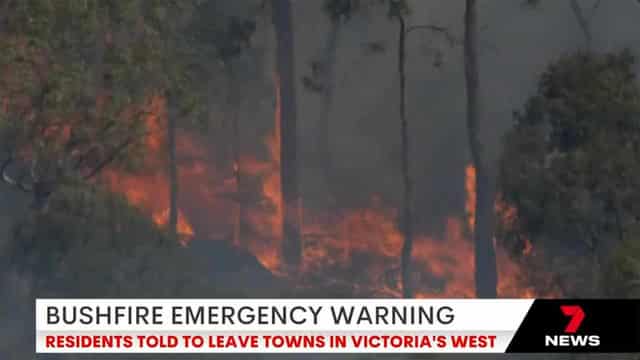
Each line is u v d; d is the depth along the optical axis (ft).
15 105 504.02
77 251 516.32
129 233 525.75
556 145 516.73
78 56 516.73
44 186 512.22
